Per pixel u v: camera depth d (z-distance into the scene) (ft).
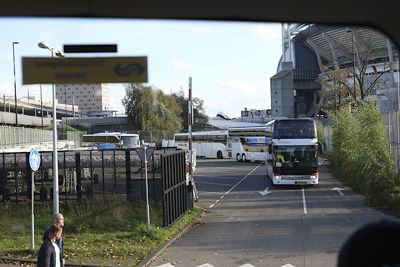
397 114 62.64
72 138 195.21
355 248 5.90
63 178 64.90
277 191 78.84
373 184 63.10
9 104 239.91
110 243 40.68
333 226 44.78
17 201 60.49
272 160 84.94
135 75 10.32
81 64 10.28
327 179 95.04
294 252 34.60
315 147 81.56
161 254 36.45
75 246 39.58
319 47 281.33
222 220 52.21
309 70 319.06
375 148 65.36
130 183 60.13
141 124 244.83
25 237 45.57
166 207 46.62
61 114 314.14
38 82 10.33
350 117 101.09
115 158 67.87
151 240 41.16
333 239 38.63
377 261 5.78
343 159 100.07
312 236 40.42
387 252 5.80
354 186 76.89
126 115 252.42
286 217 51.88
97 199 57.16
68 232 47.96
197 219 53.36
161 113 254.68
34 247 39.29
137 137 184.96
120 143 181.68
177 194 52.01
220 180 103.09
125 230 47.21
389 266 5.77
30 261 34.78
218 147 188.96
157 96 261.85
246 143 165.78
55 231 21.01
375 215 50.29
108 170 69.97
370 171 63.52
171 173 49.49
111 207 54.44
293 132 82.23
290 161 81.56
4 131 121.90
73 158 68.69
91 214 53.16
